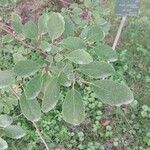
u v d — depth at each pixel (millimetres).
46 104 979
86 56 1030
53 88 1008
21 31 1313
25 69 1054
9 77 1039
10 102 1567
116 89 978
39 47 1135
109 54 1149
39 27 1194
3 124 1250
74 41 1102
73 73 1040
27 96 1019
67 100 964
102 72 1040
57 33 1084
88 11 1726
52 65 1070
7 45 2391
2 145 1189
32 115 1041
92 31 1179
